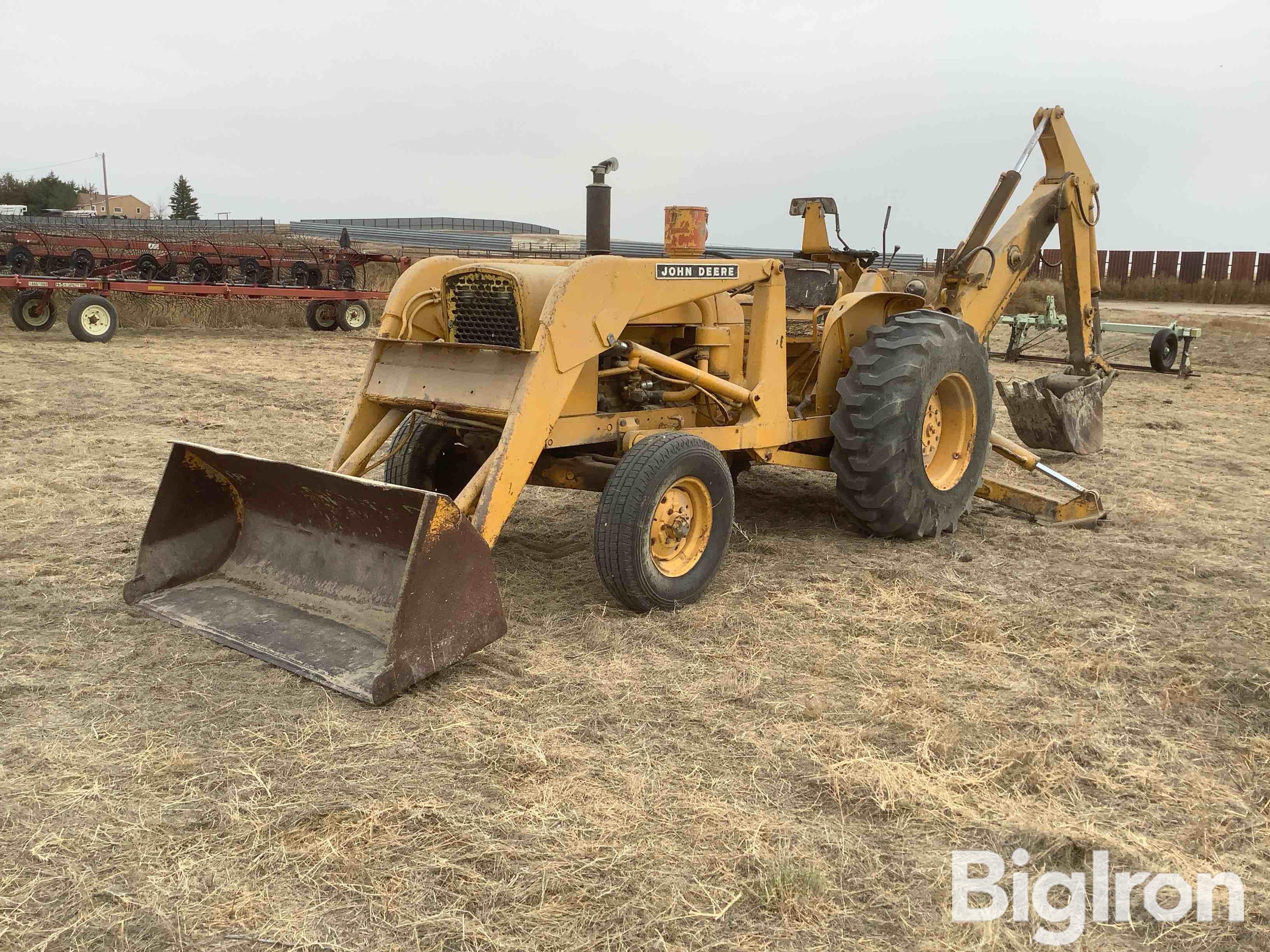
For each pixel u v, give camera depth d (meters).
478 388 3.77
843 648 3.62
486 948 1.99
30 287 13.46
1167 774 2.76
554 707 3.08
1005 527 5.42
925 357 4.70
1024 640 3.72
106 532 4.84
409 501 3.13
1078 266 7.08
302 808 2.46
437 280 4.46
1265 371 13.34
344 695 3.07
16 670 3.25
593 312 3.74
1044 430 7.41
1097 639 3.73
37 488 5.62
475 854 2.29
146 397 9.14
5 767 2.64
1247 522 5.53
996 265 6.28
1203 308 22.39
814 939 2.04
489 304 3.96
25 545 4.59
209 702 3.04
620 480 3.73
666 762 2.75
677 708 3.09
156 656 3.37
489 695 3.15
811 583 4.34
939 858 2.33
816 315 5.35
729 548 4.86
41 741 2.79
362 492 3.27
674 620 3.84
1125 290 25.91
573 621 3.83
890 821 2.48
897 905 2.15
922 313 5.03
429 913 2.09
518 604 4.00
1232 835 2.45
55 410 8.19
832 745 2.85
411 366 4.07
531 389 3.57
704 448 3.94
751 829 2.42
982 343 5.71
